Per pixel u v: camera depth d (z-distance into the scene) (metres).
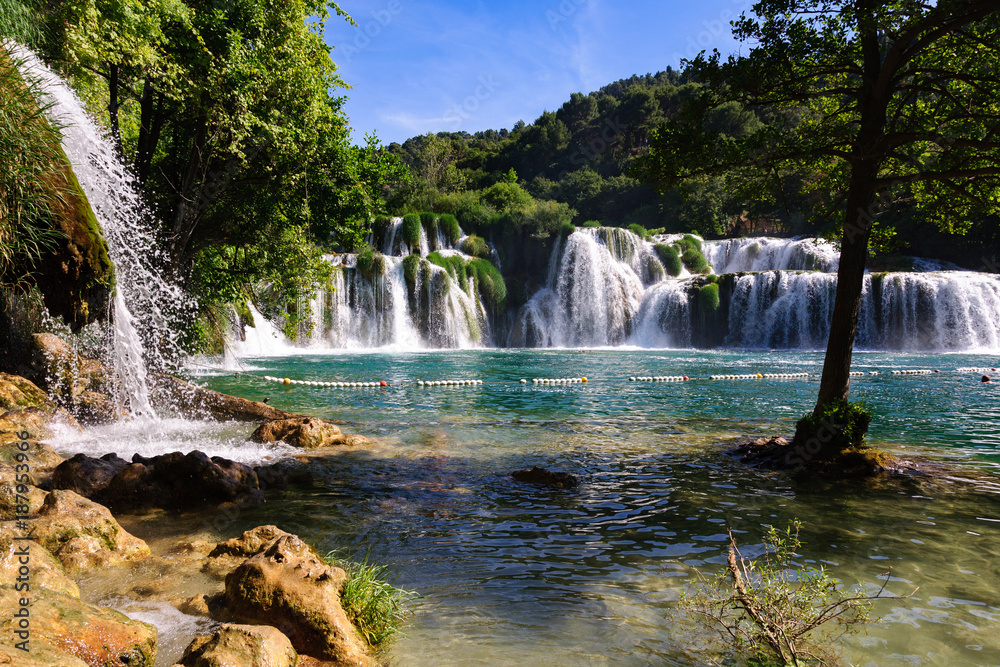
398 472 9.41
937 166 10.42
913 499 8.02
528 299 49.44
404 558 5.90
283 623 4.20
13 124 7.34
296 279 20.48
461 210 61.94
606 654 4.09
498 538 6.50
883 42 10.27
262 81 16.91
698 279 45.16
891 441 11.94
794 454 9.94
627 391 20.16
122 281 14.68
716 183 65.81
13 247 7.63
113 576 5.18
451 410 15.90
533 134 109.19
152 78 15.48
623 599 4.99
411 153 104.94
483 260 48.03
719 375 25.06
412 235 47.91
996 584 5.29
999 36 9.13
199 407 14.64
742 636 4.26
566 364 30.03
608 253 48.31
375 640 4.28
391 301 42.16
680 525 6.95
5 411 11.54
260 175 18.75
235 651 3.62
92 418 13.10
